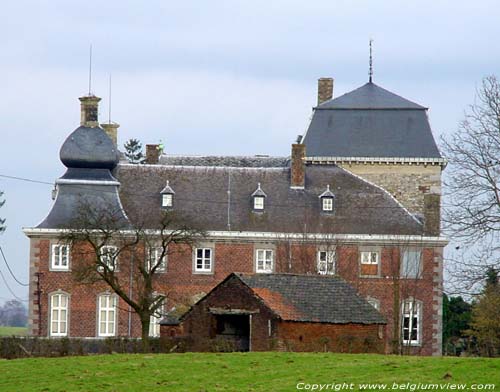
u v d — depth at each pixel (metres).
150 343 134.00
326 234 187.50
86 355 121.44
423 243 187.38
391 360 102.19
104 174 192.25
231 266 188.38
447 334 198.12
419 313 186.62
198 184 195.00
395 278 176.62
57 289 185.75
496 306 144.25
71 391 95.00
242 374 98.38
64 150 191.38
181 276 186.88
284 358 105.44
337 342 134.88
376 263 187.38
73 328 185.25
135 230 178.50
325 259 187.12
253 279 138.38
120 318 184.62
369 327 136.88
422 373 94.00
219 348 132.50
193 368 101.81
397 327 173.50
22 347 130.62
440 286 186.88
